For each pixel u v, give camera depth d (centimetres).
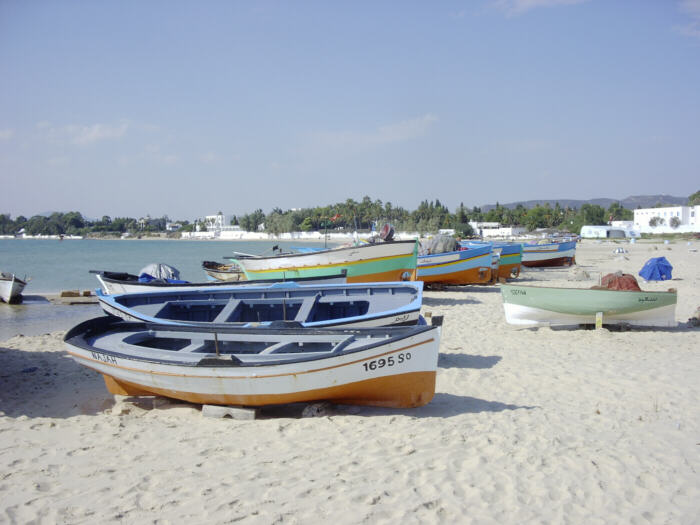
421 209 14588
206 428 678
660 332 1280
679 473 532
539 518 449
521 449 588
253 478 523
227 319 980
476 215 14750
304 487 500
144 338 856
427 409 736
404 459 564
